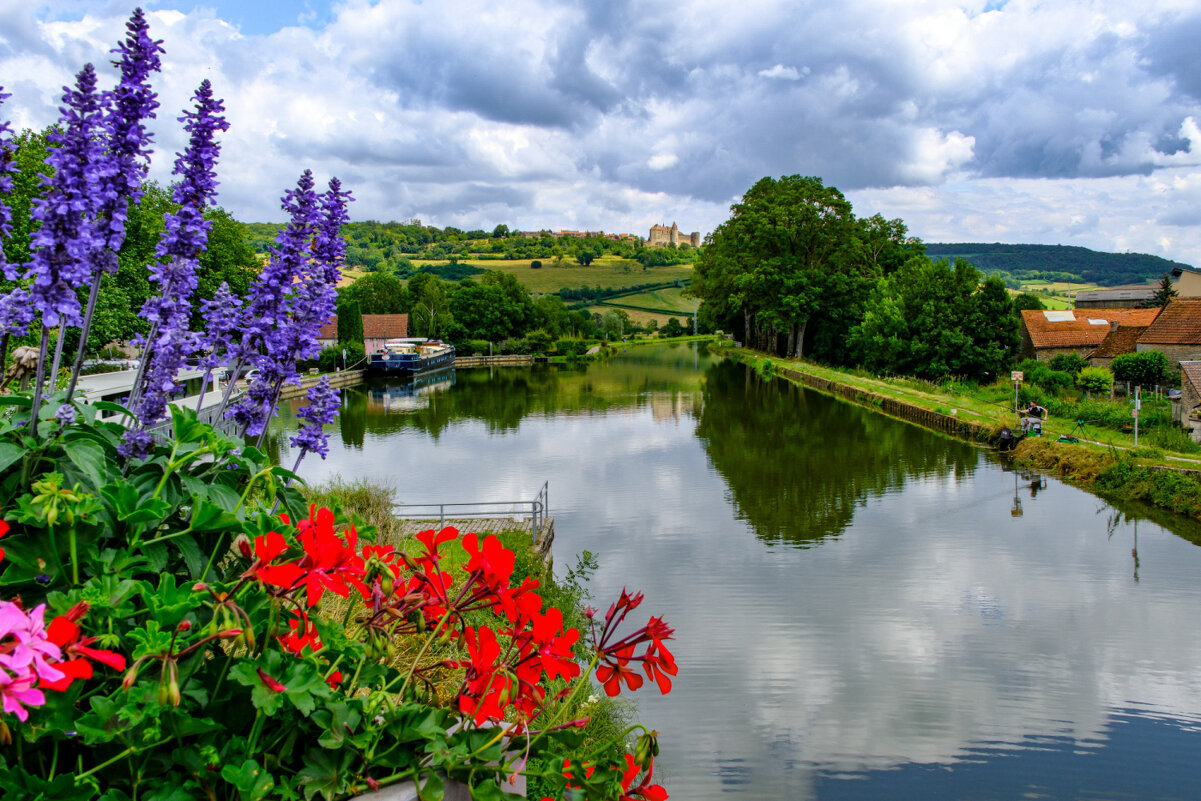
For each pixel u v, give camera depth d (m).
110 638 1.80
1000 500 24.84
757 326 79.94
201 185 3.15
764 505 24.17
